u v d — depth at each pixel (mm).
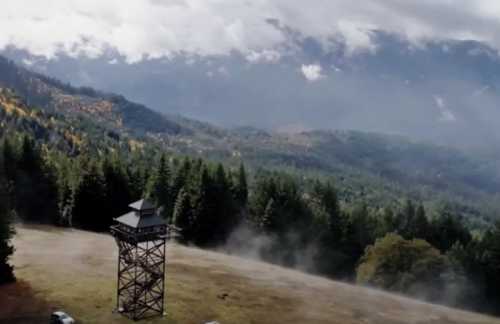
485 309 72125
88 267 58844
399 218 100812
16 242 69125
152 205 43031
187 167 100000
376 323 52281
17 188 89125
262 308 51656
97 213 91062
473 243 81562
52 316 40406
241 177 103438
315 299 58094
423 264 71375
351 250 91562
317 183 110312
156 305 47281
